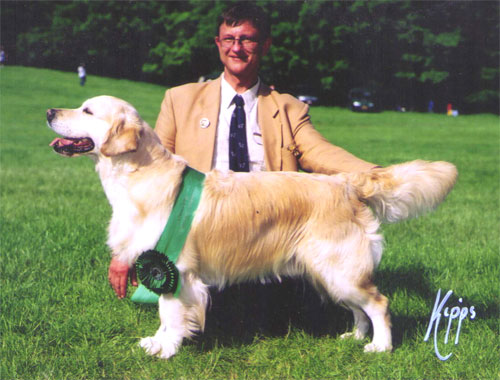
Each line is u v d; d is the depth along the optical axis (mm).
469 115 40906
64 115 3195
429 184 3312
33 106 24953
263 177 3281
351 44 41938
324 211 3197
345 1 40562
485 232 6035
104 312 3748
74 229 5504
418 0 38062
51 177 9328
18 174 9516
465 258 4938
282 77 44250
